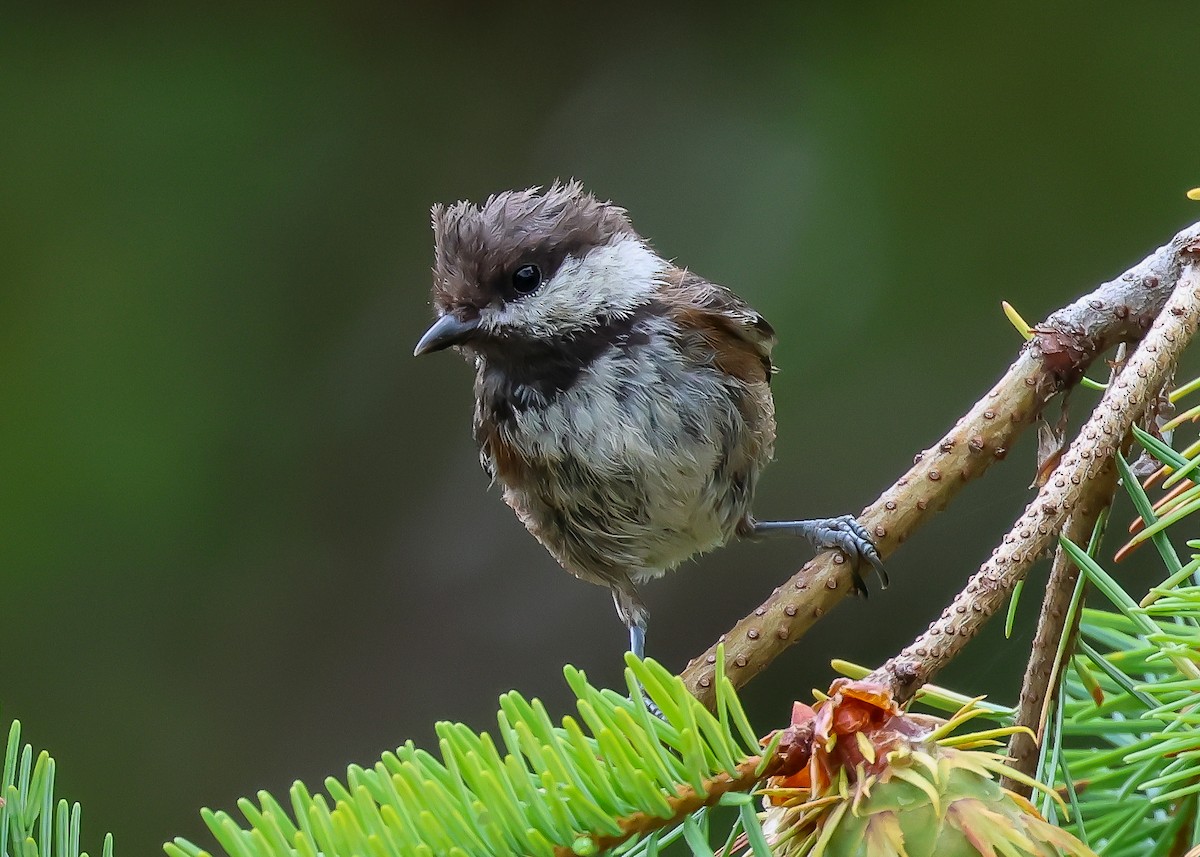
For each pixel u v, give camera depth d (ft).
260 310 33.22
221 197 33.42
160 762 30.86
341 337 33.55
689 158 33.63
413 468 33.71
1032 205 31.19
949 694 10.44
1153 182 30.60
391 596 33.45
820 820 9.16
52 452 31.14
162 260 32.78
